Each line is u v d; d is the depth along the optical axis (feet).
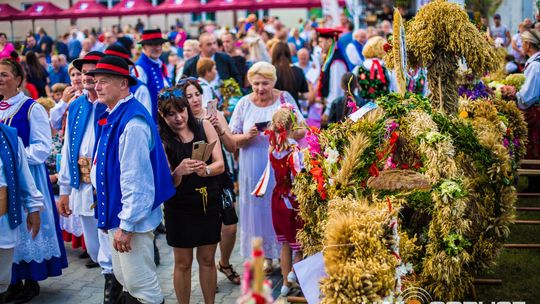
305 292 16.94
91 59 24.03
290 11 133.59
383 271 15.58
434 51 22.68
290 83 34.58
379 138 19.66
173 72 47.85
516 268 25.46
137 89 30.50
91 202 24.22
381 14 69.10
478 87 29.50
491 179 20.48
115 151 19.21
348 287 15.43
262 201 25.63
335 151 19.72
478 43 22.17
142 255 19.57
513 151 27.55
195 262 28.58
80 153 24.16
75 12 119.24
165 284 26.14
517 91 34.71
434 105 22.86
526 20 40.32
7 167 20.71
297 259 24.32
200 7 112.57
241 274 26.91
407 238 18.54
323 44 42.50
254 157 25.88
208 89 34.27
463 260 18.60
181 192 20.43
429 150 18.81
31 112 24.31
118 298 22.09
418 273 18.95
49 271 25.03
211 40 38.78
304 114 43.55
